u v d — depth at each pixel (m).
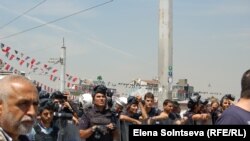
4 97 2.43
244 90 3.56
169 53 9.80
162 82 9.79
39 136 5.28
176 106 8.30
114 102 7.60
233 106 3.58
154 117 7.64
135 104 7.43
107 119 6.05
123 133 7.02
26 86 2.47
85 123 6.00
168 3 9.80
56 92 6.77
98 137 5.93
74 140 5.88
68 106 6.90
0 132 2.38
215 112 9.78
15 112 2.42
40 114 5.44
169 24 9.82
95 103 6.11
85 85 17.20
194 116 8.28
